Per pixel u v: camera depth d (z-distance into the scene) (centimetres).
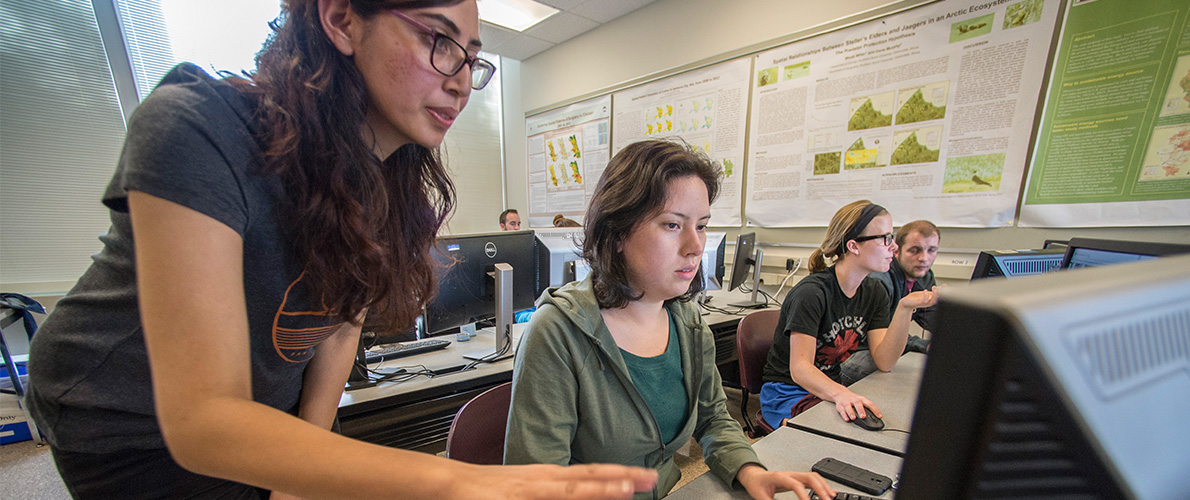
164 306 34
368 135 53
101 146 270
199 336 35
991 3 197
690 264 74
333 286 53
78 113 262
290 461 34
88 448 51
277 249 48
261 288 49
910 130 225
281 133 43
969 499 18
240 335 39
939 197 220
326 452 34
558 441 70
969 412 17
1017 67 193
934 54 214
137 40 272
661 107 331
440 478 33
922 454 19
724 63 295
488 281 152
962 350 17
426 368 140
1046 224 192
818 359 142
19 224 255
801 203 270
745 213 298
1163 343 20
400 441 125
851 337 146
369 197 52
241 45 293
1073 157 184
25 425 212
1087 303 18
